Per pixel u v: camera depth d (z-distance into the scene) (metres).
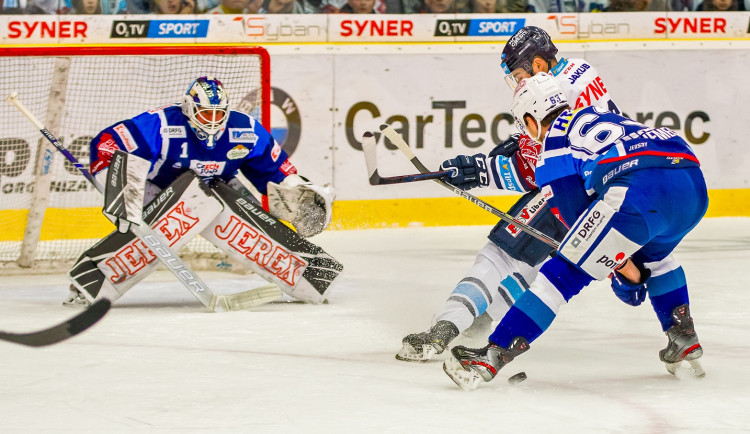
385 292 12.56
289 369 8.30
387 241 17.08
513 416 6.79
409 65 18.59
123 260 11.34
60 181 17.09
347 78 18.39
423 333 8.76
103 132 11.23
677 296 7.98
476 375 7.48
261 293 11.55
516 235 9.08
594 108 7.82
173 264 11.19
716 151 19.77
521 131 8.38
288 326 10.38
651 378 8.03
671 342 7.94
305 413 6.83
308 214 11.73
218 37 18.48
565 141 7.66
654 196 7.33
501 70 18.95
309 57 18.22
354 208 18.58
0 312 11.22
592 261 7.36
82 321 6.06
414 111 18.69
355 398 7.28
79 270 11.30
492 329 10.23
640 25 19.83
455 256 15.51
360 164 18.55
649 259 7.95
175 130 11.41
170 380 7.85
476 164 9.45
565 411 6.93
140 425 6.54
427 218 18.92
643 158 7.40
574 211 7.70
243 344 9.42
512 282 9.49
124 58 17.30
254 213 11.73
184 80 17.56
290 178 11.85
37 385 7.67
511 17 19.39
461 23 19.23
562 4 19.58
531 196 9.25
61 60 14.86
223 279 13.81
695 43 19.52
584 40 19.64
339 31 18.86
